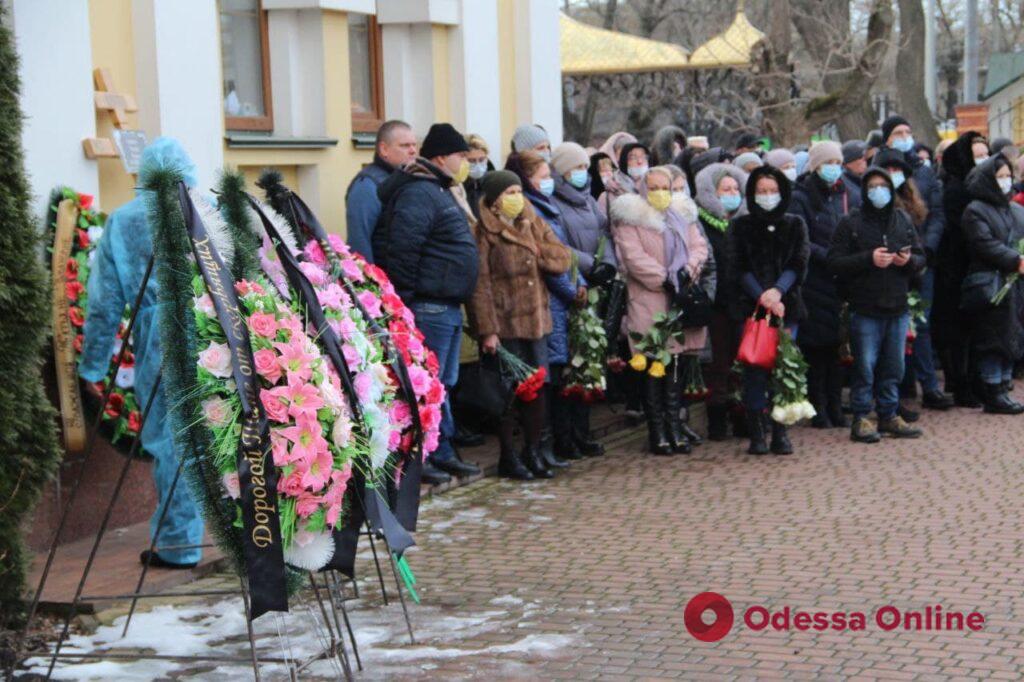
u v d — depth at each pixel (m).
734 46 26.22
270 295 5.52
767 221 10.41
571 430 10.38
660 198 10.34
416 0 12.04
